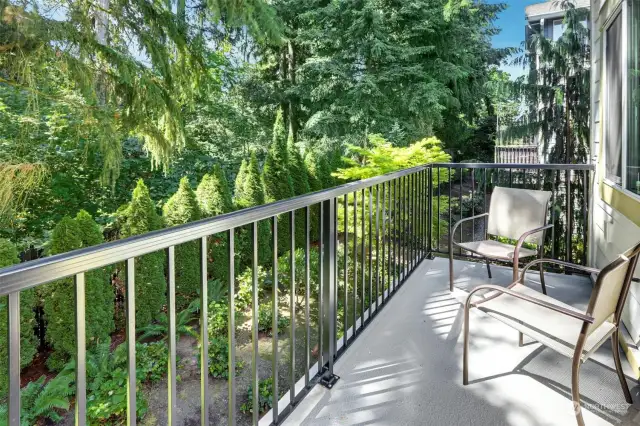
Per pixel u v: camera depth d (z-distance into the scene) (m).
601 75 3.34
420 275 3.53
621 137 2.68
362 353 2.24
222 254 5.60
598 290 1.45
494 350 2.25
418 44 10.34
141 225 4.82
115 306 4.59
